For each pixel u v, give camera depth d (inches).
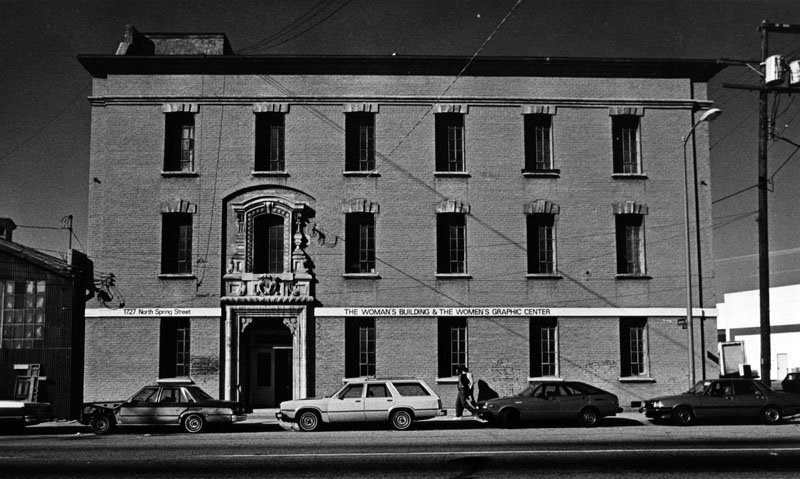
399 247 1119.0
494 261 1125.7
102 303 1085.8
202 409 854.5
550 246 1146.0
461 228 1140.5
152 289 1091.3
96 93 1128.8
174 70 1131.3
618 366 1119.0
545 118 1167.6
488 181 1139.3
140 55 1138.7
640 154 1167.6
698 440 706.2
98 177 1112.8
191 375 1074.1
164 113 1124.5
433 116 1143.6
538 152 1160.8
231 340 1085.8
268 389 1107.9
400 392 863.1
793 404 896.9
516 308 1118.4
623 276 1135.0
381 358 1097.4
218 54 1208.2
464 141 1147.9
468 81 1154.0
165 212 1106.1
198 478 504.4
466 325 1117.1
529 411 875.4
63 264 1053.2
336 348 1091.9
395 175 1131.9
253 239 1111.6
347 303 1104.8
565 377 1112.8
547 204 1139.9
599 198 1149.7
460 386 968.9
